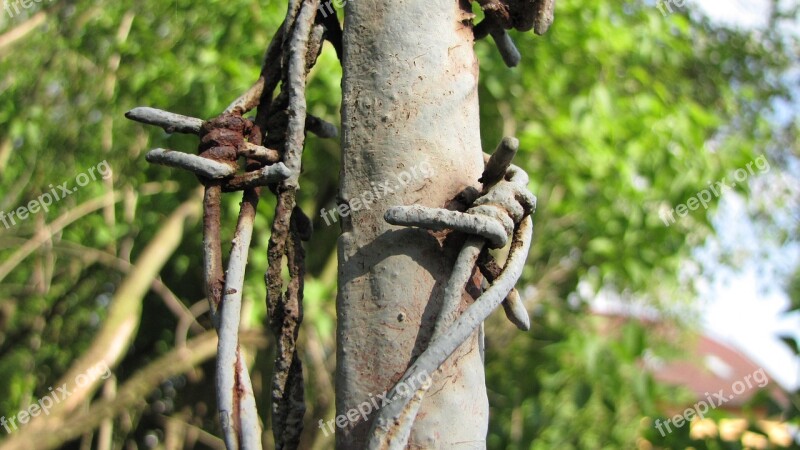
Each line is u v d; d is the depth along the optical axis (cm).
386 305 110
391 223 109
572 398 429
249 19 402
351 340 111
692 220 470
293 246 126
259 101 131
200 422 512
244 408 108
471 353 111
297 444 122
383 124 116
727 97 495
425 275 110
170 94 408
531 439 503
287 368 122
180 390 527
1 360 513
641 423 496
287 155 122
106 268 492
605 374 416
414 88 116
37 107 446
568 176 408
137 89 416
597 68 427
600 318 530
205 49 404
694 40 521
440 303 110
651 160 412
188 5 421
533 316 508
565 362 496
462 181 116
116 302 396
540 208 441
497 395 520
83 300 503
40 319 491
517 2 133
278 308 123
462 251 109
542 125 411
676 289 529
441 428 106
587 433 511
